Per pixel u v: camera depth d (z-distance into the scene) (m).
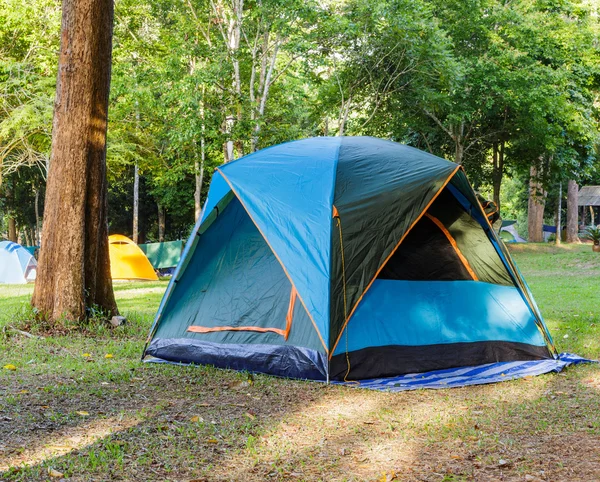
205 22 22.12
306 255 6.80
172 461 4.20
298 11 19.28
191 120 19.56
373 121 25.75
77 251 9.41
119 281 23.62
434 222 7.81
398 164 7.59
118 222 39.03
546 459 4.25
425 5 21.61
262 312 7.20
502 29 25.78
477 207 7.68
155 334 7.77
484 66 24.48
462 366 7.36
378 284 7.33
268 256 7.50
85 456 4.23
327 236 6.80
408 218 7.06
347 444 4.66
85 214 9.58
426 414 5.46
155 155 26.58
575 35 26.73
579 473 3.97
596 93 30.34
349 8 20.56
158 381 6.51
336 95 23.95
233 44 21.39
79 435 4.67
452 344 7.46
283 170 7.59
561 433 4.84
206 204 7.82
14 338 8.62
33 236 47.47
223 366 7.16
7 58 23.42
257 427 5.02
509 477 3.95
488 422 5.19
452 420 5.25
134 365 7.23
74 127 9.36
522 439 4.73
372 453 4.46
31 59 23.59
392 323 7.22
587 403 5.70
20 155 27.59
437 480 3.94
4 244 23.89
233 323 7.32
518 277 7.93
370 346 6.93
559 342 8.86
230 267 7.68
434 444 4.65
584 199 46.16
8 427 4.77
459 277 7.85
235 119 20.23
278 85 24.05
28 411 5.21
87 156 9.48
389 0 20.08
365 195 7.08
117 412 5.30
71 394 5.83
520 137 28.05
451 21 25.34
